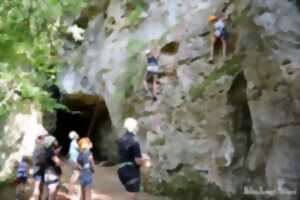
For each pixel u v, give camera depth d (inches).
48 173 339.3
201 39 472.7
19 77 279.9
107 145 644.1
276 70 353.7
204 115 430.0
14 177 374.0
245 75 389.1
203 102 433.7
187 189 424.5
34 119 387.2
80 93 625.0
